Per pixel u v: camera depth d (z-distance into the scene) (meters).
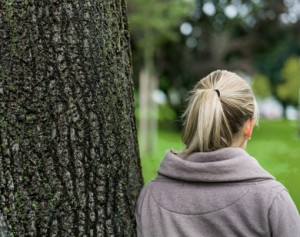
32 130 1.80
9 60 1.77
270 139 12.53
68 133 1.82
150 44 13.03
